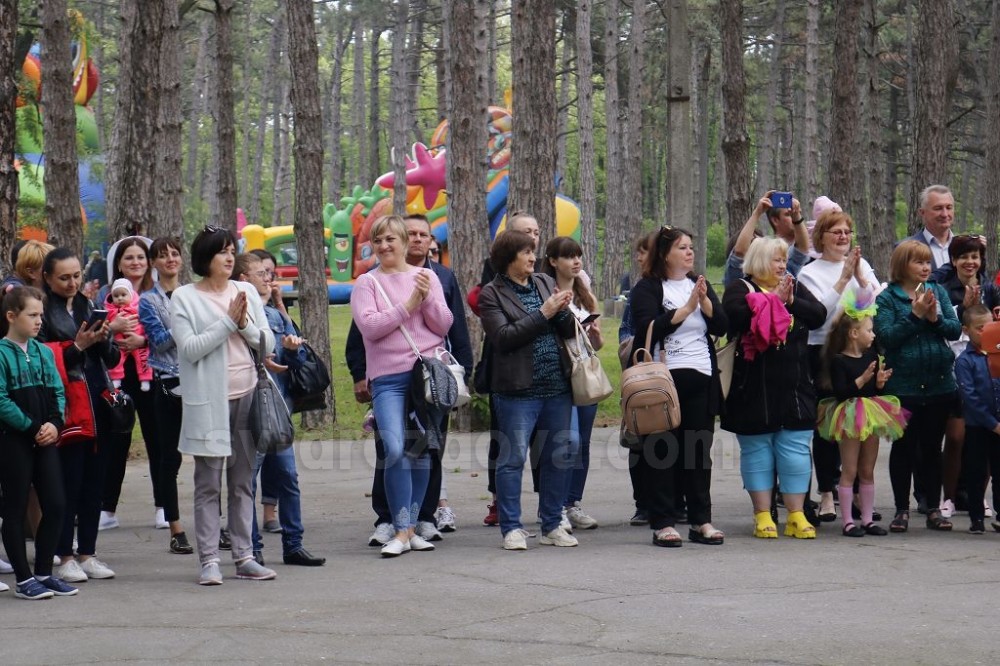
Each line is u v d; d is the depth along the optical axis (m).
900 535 8.38
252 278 8.42
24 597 6.62
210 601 6.47
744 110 14.44
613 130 37.31
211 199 49.59
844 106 19.58
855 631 5.61
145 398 8.76
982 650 5.28
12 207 9.61
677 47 11.02
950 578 6.86
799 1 48.34
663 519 8.01
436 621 5.93
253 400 7.03
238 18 52.84
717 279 51.44
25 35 17.58
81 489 7.23
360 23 57.38
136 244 8.41
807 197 33.56
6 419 6.55
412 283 8.03
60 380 6.84
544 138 13.77
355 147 81.31
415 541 7.99
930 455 8.62
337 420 15.65
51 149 14.02
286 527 7.53
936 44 13.50
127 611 6.25
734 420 8.18
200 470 6.99
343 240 36.44
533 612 6.10
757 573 7.02
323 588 6.76
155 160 14.38
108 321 7.61
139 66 14.21
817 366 8.48
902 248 8.53
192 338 6.87
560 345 7.95
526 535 8.18
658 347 8.00
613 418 15.79
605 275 37.47
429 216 34.97
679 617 5.94
